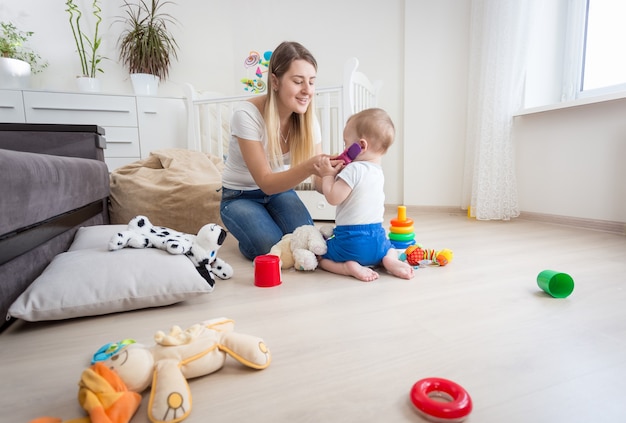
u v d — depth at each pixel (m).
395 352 0.71
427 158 2.81
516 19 2.19
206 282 0.96
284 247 1.30
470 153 2.56
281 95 1.29
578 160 2.07
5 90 2.41
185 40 3.15
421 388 0.56
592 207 2.02
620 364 0.66
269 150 1.36
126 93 2.72
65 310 0.84
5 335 0.82
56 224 1.10
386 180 3.00
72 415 0.56
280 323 0.85
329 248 1.26
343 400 0.57
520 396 0.58
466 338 0.77
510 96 2.26
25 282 0.92
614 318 0.85
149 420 0.54
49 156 1.11
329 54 3.06
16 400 0.59
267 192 1.29
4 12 2.66
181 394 0.54
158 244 1.06
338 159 1.17
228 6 3.23
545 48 2.29
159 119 2.77
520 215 2.43
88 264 0.92
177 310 0.94
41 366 0.69
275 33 3.18
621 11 2.01
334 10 3.00
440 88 2.71
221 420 0.53
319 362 0.68
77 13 2.83
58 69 2.83
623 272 1.20
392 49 2.88
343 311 0.92
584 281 1.12
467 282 1.13
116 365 0.57
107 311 0.89
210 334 0.67
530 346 0.73
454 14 2.61
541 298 0.98
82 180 1.33
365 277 1.15
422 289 1.07
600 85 2.14
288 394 0.59
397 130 2.93
